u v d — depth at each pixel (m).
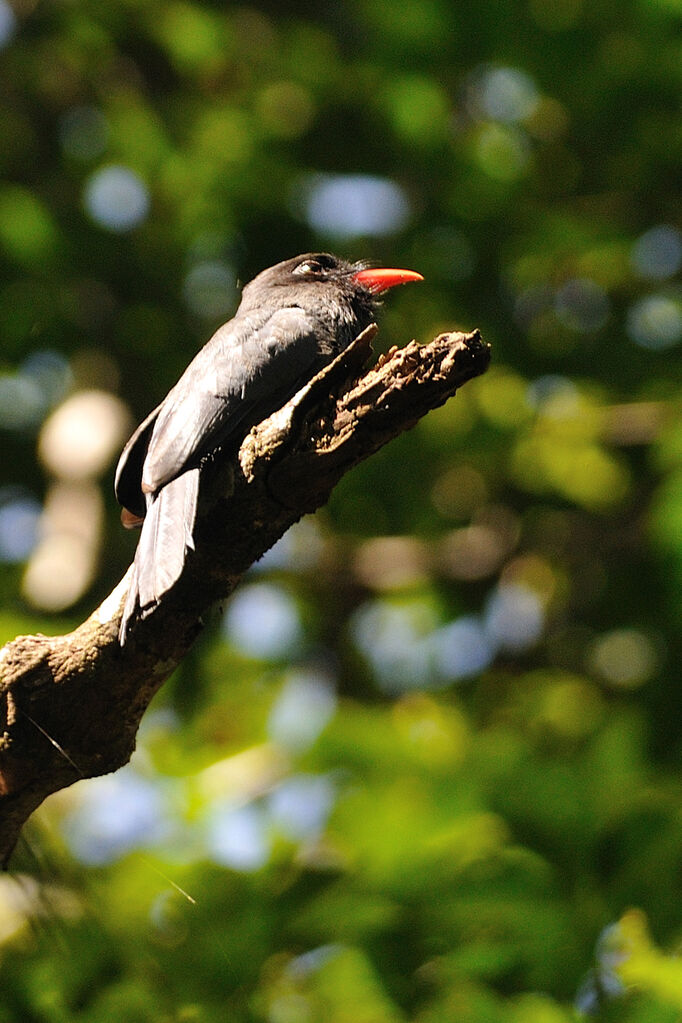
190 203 13.99
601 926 7.30
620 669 13.60
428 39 13.30
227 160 13.97
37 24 15.04
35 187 14.33
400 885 7.65
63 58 14.61
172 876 8.04
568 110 13.40
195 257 14.18
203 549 5.29
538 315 14.11
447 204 13.73
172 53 14.20
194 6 14.30
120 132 13.97
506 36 13.11
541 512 14.42
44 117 14.66
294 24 14.65
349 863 8.02
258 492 5.19
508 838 7.76
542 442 13.87
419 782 8.26
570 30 12.94
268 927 7.61
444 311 13.88
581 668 13.68
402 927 7.55
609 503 14.33
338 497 14.41
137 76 15.05
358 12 14.23
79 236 13.81
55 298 13.68
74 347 13.98
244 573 5.37
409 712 11.23
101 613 5.34
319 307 8.00
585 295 14.11
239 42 14.70
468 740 9.39
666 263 13.91
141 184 14.32
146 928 6.80
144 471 6.18
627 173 13.56
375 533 14.62
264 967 7.41
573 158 13.86
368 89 13.99
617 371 13.62
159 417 6.75
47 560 13.28
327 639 14.52
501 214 13.63
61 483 13.82
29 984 5.99
